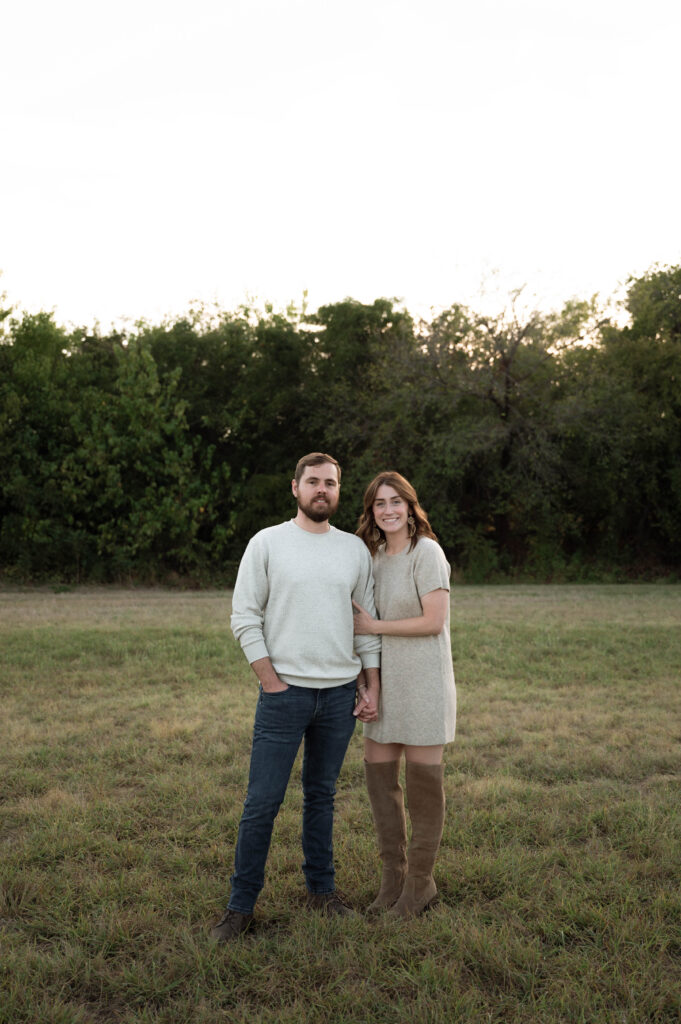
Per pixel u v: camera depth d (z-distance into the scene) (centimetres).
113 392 2114
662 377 2177
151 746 548
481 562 2117
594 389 2078
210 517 2052
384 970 272
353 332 2206
